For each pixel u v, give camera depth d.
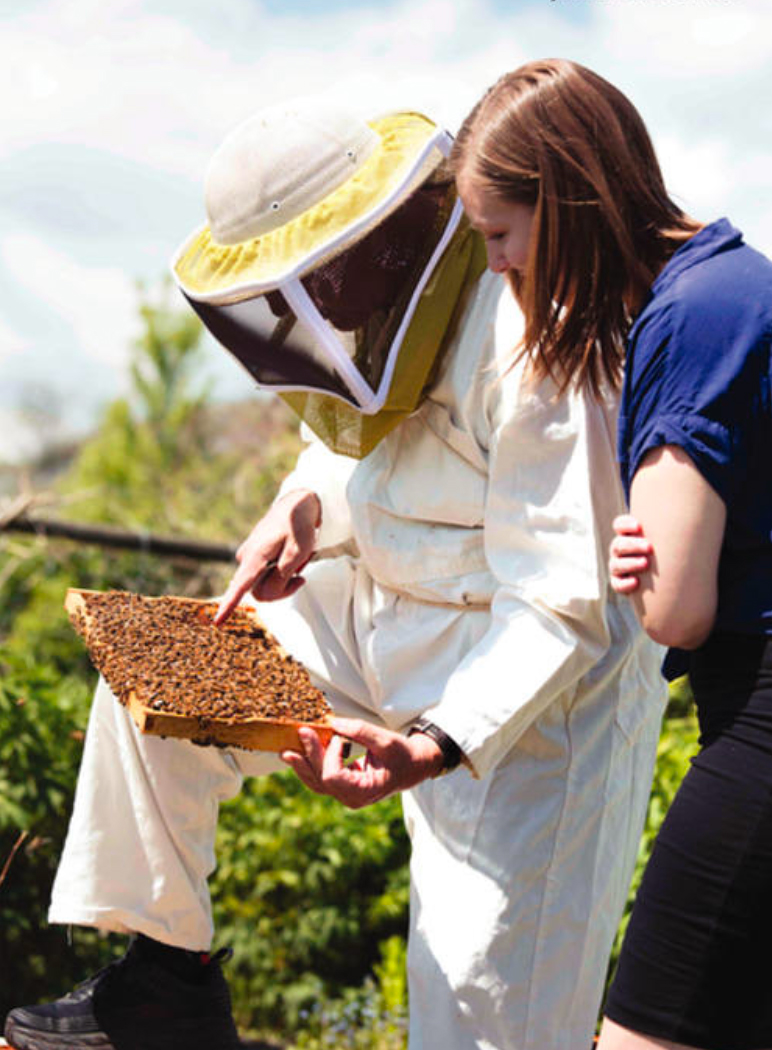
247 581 2.87
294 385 2.58
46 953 5.00
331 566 2.97
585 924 2.67
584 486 2.45
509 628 2.51
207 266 2.55
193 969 2.82
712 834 2.08
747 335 2.05
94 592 2.87
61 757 4.92
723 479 2.05
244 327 2.55
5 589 8.10
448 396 2.62
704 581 2.07
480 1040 2.66
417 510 2.71
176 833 2.75
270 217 2.50
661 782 4.59
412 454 2.72
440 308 2.55
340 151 2.51
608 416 2.46
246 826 5.48
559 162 2.20
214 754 2.76
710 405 2.03
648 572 2.09
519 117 2.23
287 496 2.96
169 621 2.78
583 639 2.48
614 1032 2.18
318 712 2.46
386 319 2.51
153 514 9.51
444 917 2.68
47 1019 2.79
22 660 5.16
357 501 2.77
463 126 2.33
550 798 2.65
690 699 5.78
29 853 4.94
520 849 2.64
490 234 2.32
